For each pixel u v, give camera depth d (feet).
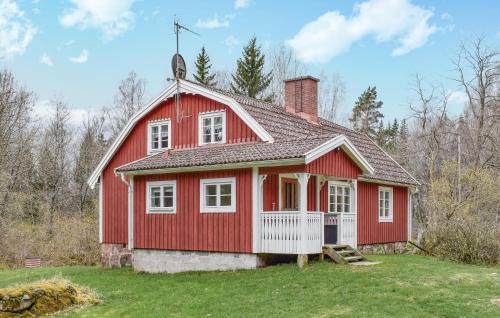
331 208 69.41
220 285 49.67
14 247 106.73
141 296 48.29
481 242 67.97
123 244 77.82
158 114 74.38
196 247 62.18
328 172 57.67
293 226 54.95
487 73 126.72
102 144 173.17
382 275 49.34
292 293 43.80
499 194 99.14
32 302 42.52
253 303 41.37
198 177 62.64
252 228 57.26
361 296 41.70
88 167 159.43
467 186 103.76
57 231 117.29
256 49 165.58
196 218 62.49
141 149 76.02
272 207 60.75
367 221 76.38
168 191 66.18
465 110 148.15
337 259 56.95
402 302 39.83
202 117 69.05
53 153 157.28
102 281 59.93
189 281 54.08
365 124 200.75
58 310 43.55
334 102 182.50
